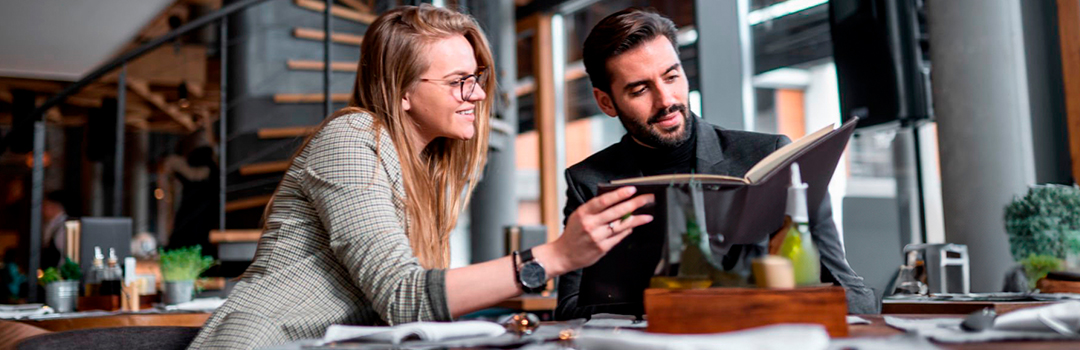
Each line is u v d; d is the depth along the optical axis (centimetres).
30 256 460
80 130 952
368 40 146
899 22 356
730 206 105
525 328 103
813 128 467
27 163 954
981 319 91
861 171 409
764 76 493
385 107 141
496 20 582
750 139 186
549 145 669
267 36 553
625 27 177
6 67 692
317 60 571
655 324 96
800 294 93
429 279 112
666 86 176
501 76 552
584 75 651
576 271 177
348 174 126
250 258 454
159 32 671
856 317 114
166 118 827
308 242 131
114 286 262
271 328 124
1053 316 88
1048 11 303
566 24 670
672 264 103
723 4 473
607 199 106
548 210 666
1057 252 175
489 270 112
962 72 303
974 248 297
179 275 273
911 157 405
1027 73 302
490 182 613
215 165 576
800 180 115
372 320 131
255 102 542
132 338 132
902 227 404
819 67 465
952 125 306
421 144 148
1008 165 292
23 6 537
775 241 105
